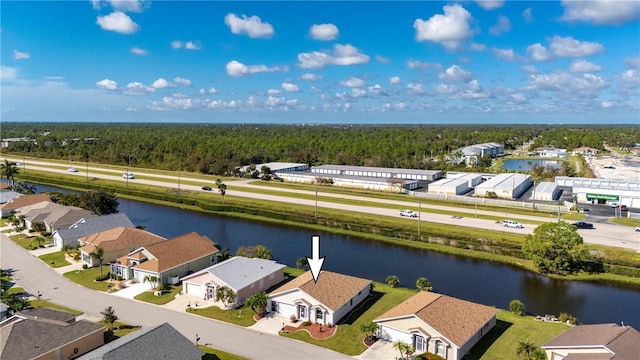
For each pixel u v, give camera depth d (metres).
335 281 50.31
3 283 55.41
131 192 121.19
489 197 113.81
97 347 39.94
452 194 116.81
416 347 40.12
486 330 43.34
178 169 164.75
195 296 52.53
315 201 107.56
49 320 40.75
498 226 83.50
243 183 135.88
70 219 80.31
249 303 46.91
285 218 94.44
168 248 60.09
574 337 37.50
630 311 51.09
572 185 130.00
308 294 45.66
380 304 49.84
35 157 197.50
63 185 136.75
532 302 53.47
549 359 37.31
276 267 56.75
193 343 39.00
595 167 175.62
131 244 66.00
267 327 44.88
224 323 45.75
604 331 37.31
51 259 66.00
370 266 66.06
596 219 89.81
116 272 59.38
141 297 52.41
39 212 83.56
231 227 89.56
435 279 60.81
